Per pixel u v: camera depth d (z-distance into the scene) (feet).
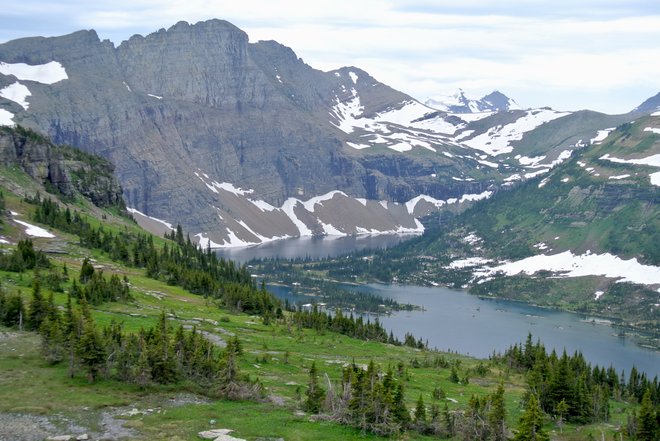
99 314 418.92
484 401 296.51
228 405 273.75
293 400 293.02
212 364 305.12
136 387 281.13
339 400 278.05
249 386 293.43
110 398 264.31
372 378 272.10
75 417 239.71
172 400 272.72
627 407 452.76
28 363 296.71
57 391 265.34
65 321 308.60
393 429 258.57
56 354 301.84
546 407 359.05
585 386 394.93
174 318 466.29
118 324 357.82
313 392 282.36
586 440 316.60
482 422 276.41
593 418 363.35
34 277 468.34
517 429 288.51
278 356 401.08
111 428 232.32
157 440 223.51
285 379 337.93
